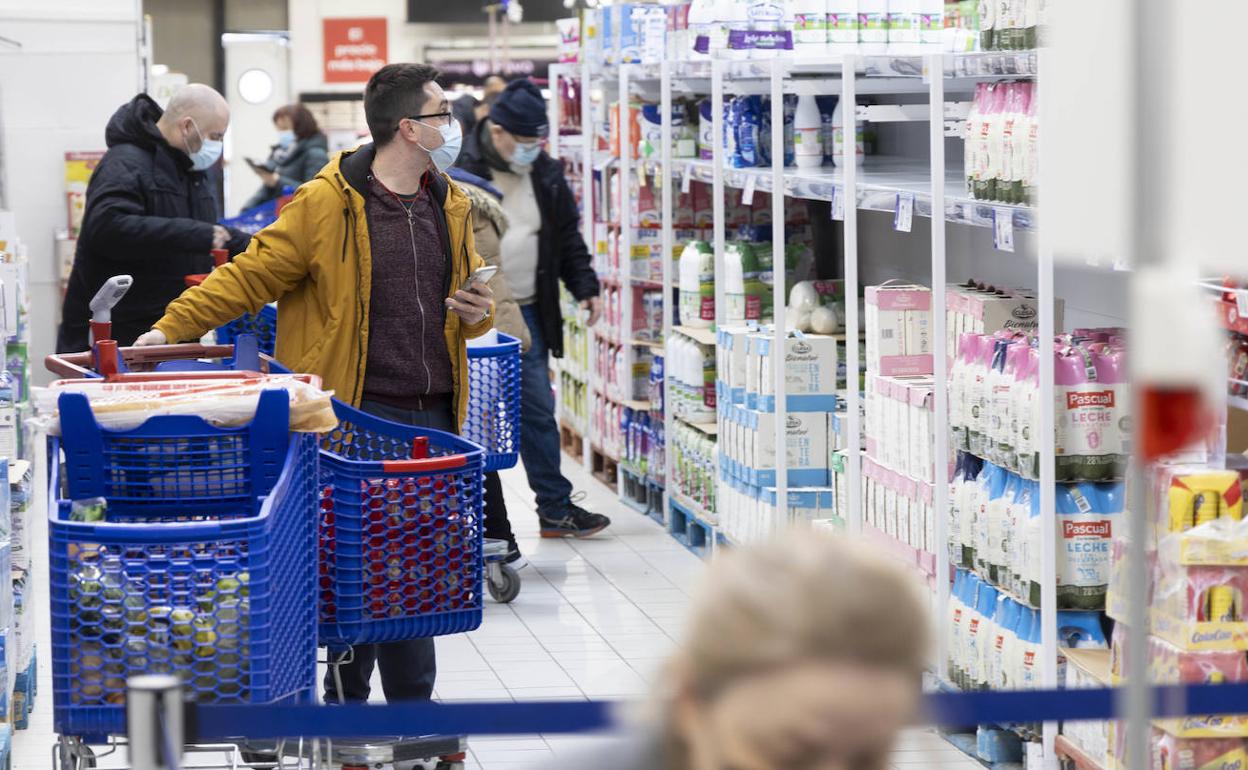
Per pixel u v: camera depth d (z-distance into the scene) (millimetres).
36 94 12922
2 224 8734
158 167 7766
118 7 13008
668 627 7242
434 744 4832
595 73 10219
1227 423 4770
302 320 5363
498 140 8586
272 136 25609
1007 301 5578
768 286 8148
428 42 26422
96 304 4348
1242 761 4285
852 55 6281
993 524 5238
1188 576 4238
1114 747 4539
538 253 8773
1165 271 1929
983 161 5277
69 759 3709
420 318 5395
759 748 1563
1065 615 4996
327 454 4438
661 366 9281
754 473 7391
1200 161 2346
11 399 5934
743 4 7871
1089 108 2094
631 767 1686
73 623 3586
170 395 3916
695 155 9094
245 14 25781
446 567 4594
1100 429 4910
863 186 6316
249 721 3029
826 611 1565
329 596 4504
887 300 6137
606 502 10125
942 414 5641
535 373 8875
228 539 3580
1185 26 2324
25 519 5965
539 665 6691
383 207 5340
